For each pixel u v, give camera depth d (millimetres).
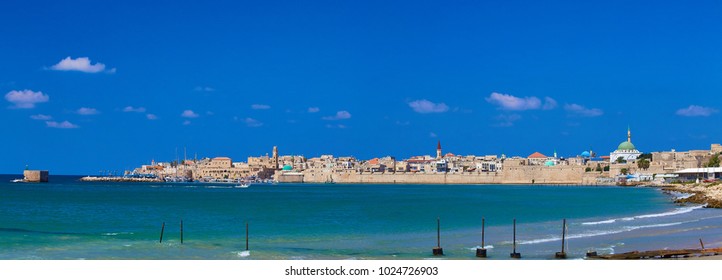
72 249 56688
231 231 77938
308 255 53656
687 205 135875
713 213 104312
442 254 54250
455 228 83000
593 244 60406
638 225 82438
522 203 159250
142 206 143250
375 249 58781
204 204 155250
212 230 79188
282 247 60062
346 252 56438
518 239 66500
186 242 62969
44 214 110938
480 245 61250
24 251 55188
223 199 188250
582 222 90500
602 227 80250
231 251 56031
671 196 191500
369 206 145625
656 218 95125
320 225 89125
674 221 88250
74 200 169375
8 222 90125
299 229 81750
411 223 92688
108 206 141625
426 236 71500
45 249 56594
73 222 92062
